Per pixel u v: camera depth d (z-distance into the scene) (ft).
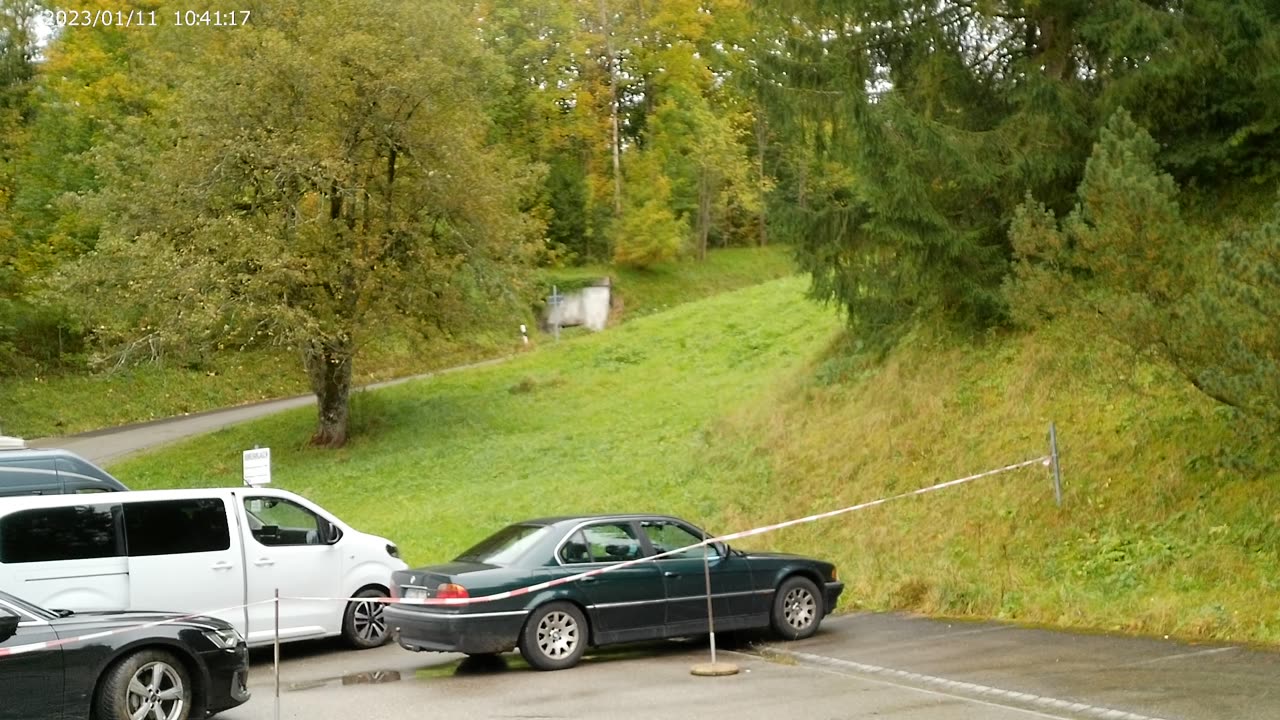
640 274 173.99
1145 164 37.32
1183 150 53.42
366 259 89.76
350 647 42.83
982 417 52.95
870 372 63.98
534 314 161.99
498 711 29.12
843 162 56.13
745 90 56.65
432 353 118.52
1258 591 34.53
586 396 97.19
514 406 98.02
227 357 106.73
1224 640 32.04
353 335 90.17
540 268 166.30
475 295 97.09
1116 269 35.12
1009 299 39.91
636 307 165.17
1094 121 53.47
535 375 108.06
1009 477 47.44
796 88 55.42
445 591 34.32
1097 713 25.41
